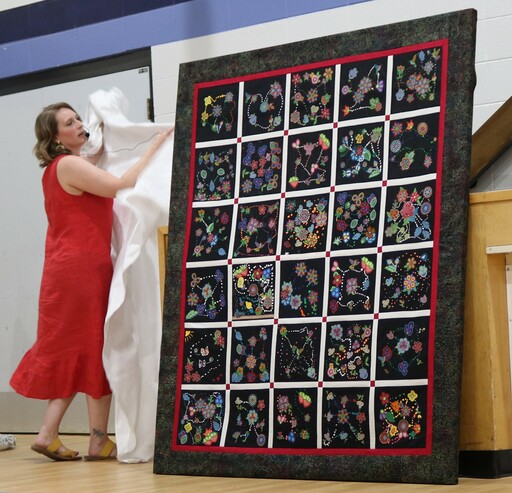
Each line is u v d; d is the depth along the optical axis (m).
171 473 3.61
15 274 6.02
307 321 3.45
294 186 3.58
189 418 3.62
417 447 3.15
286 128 3.63
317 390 3.37
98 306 4.28
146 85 5.57
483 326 3.27
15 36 6.03
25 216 6.00
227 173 3.74
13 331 6.02
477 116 4.52
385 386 3.25
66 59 5.84
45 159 4.43
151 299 4.25
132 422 4.15
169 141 4.32
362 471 3.22
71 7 5.82
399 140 3.39
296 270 3.51
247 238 3.64
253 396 3.50
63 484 3.46
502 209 3.26
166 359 3.71
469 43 3.31
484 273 3.28
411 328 3.24
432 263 3.24
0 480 3.67
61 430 5.76
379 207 3.38
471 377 3.28
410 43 3.42
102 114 4.50
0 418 6.05
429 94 3.36
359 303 3.36
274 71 3.70
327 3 4.92
